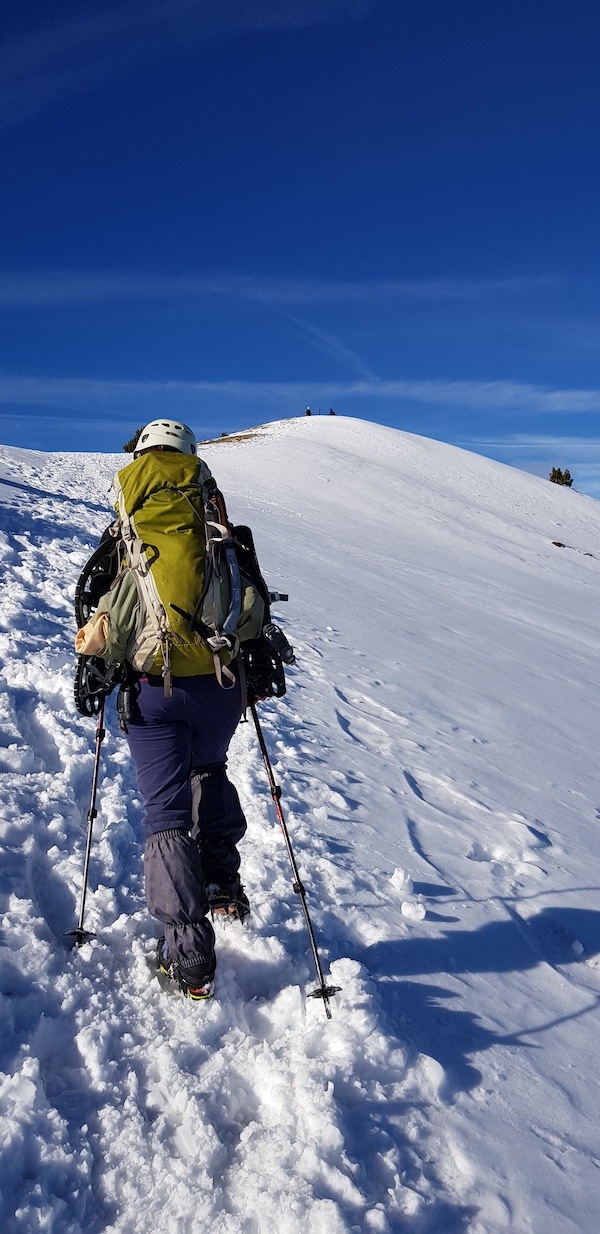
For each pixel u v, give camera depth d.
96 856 3.39
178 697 2.72
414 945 3.27
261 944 2.92
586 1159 2.33
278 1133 2.19
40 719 4.51
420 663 9.78
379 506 38.56
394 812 4.75
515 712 8.52
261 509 29.62
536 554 36.19
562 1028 2.95
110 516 15.03
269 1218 1.92
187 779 2.76
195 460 2.94
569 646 16.38
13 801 3.55
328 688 7.42
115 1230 1.90
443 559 28.94
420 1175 2.15
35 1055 2.29
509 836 4.80
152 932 3.02
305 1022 2.64
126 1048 2.42
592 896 4.11
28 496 15.01
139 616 2.66
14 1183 1.90
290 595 12.45
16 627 5.96
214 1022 2.55
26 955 2.61
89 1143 2.08
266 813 4.21
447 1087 2.48
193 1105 2.22
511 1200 2.13
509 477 52.09
